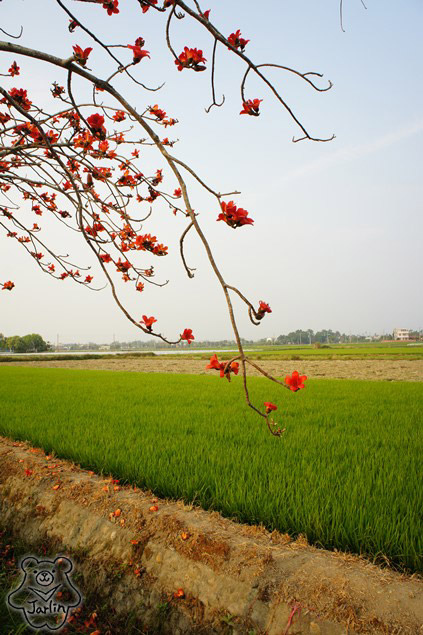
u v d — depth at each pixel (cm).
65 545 367
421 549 271
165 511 354
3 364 3694
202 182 129
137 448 516
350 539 296
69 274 300
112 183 231
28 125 246
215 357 131
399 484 375
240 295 117
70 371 2422
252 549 286
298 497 349
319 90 138
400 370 2323
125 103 145
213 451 490
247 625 243
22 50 146
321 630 223
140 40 179
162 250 233
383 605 228
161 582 294
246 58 136
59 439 577
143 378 1819
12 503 448
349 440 560
